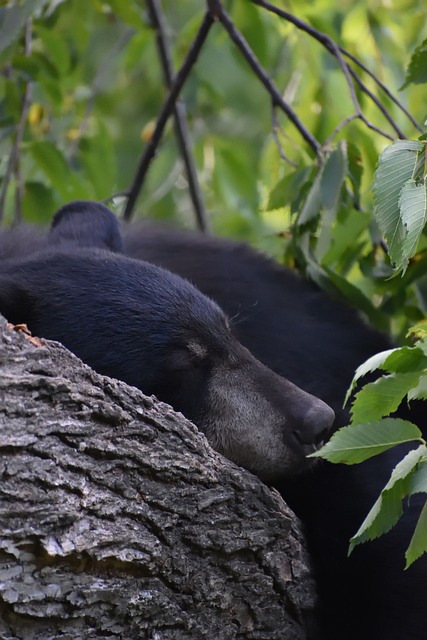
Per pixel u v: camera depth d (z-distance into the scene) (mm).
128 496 4570
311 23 10508
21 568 4289
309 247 7910
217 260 8023
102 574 4500
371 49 11094
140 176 9344
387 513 4598
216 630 4902
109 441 4539
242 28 10672
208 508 4840
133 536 4547
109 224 7285
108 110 14258
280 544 5117
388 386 4680
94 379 4578
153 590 4656
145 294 6176
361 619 5930
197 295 6324
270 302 7777
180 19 13961
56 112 10188
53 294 6133
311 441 5969
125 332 6051
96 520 4461
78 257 6383
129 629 4605
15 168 9969
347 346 7945
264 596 5062
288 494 6219
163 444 4719
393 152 4758
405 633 5895
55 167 9883
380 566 5961
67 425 4418
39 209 10078
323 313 8133
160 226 8773
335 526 6156
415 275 8016
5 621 4316
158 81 13688
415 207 4480
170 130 12656
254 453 6047
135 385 6020
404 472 4469
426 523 4633
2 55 8539
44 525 4309
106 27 13812
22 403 4332
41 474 4316
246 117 13266
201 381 6133
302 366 7516
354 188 7832
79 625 4457
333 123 10250
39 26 10039
